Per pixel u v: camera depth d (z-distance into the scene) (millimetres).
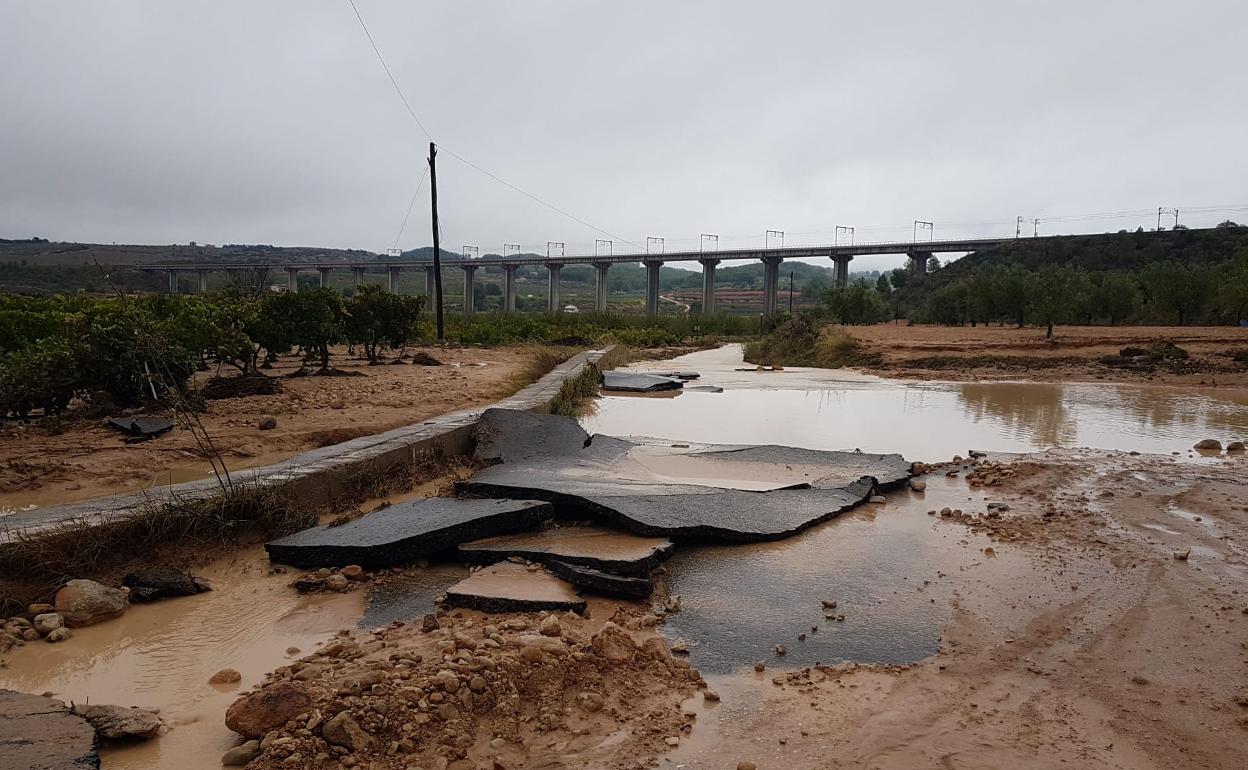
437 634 4547
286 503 6582
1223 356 25281
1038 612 5191
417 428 9836
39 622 4625
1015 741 3621
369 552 5766
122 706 3729
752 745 3572
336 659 4164
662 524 6488
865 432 12844
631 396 18359
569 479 7977
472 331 32969
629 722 3748
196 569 5730
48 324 12133
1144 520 7348
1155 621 5016
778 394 18938
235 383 13383
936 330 44094
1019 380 22734
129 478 7645
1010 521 7320
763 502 7488
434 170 29547
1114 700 4023
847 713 3883
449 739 3455
